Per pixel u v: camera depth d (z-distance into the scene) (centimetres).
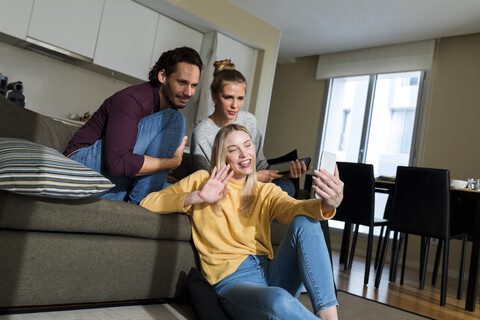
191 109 476
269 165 217
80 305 135
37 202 121
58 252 124
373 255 514
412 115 517
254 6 473
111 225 137
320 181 123
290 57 632
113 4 411
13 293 117
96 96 446
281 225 207
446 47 493
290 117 633
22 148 123
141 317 136
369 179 335
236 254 143
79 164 132
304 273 125
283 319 112
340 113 585
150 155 169
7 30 350
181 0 428
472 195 289
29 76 399
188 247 158
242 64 502
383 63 534
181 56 169
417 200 306
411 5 425
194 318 145
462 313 261
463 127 468
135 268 142
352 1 433
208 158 202
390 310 234
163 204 148
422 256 365
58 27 378
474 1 401
